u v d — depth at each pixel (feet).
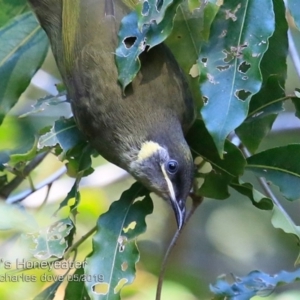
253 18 22.59
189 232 48.08
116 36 27.17
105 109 27.22
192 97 28.09
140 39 23.82
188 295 40.42
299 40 40.04
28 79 30.04
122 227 25.80
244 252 48.62
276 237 48.78
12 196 32.65
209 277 47.65
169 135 27.32
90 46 27.30
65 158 27.63
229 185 26.25
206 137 26.84
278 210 26.07
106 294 24.99
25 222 22.95
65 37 28.04
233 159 25.59
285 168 26.27
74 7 27.91
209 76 22.44
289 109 40.60
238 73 22.39
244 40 22.54
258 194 25.98
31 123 40.19
